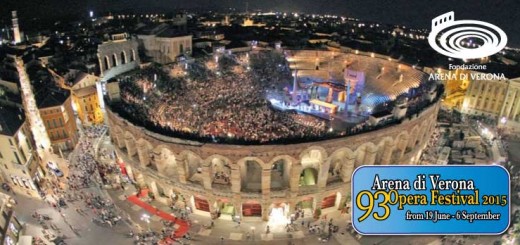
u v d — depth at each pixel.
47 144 77.00
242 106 82.50
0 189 65.75
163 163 61.84
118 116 60.28
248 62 117.56
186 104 80.75
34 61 103.62
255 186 57.19
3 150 59.78
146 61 110.50
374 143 55.75
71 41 148.38
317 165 61.94
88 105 91.56
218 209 59.72
